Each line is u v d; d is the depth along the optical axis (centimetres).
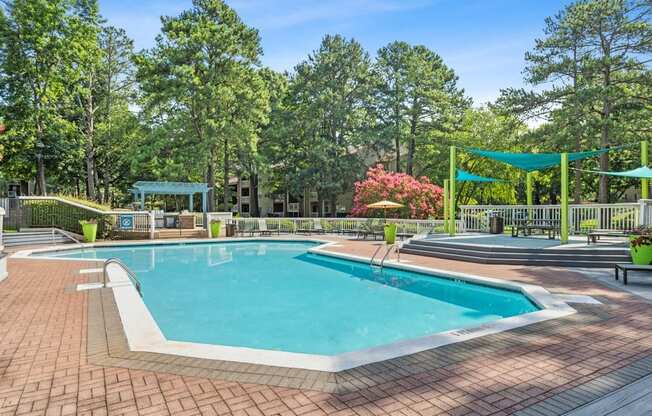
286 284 1173
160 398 377
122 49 3616
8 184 3578
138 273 1352
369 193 2658
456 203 3816
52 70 2848
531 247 1344
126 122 3416
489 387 396
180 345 529
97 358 482
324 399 372
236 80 3209
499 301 943
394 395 379
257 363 461
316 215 5000
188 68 2853
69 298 817
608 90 2289
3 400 375
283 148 4088
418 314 847
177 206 5084
